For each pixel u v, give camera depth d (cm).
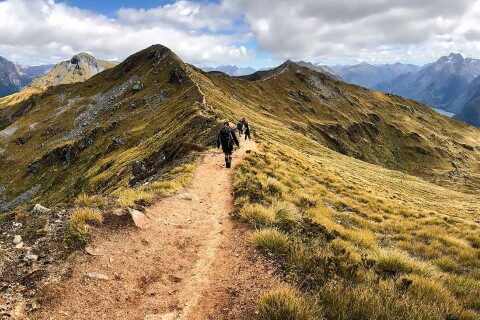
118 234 1120
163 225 1291
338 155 10450
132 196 1489
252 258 1077
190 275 986
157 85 15575
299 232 1332
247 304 842
